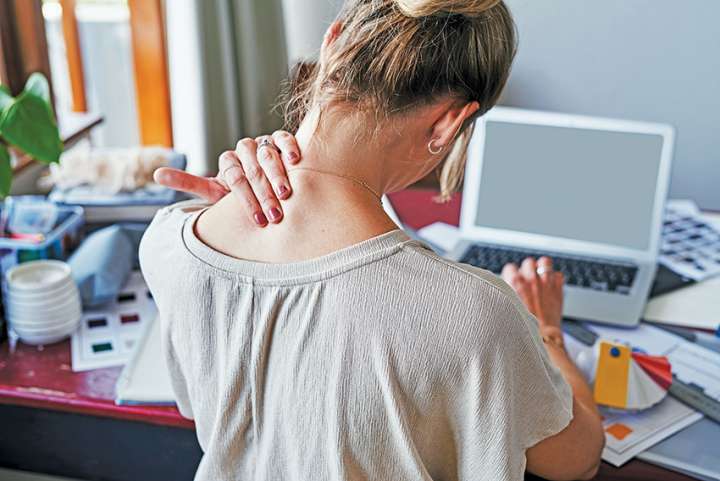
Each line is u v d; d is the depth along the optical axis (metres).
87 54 2.32
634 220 1.36
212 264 0.68
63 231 1.30
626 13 2.44
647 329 1.22
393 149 0.68
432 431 0.68
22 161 1.60
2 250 1.22
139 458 1.12
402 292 0.62
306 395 0.65
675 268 1.40
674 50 2.46
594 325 1.23
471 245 1.42
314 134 0.67
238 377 0.68
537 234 1.41
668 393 1.06
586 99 2.58
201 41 2.11
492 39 0.66
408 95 0.64
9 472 1.20
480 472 0.68
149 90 2.28
